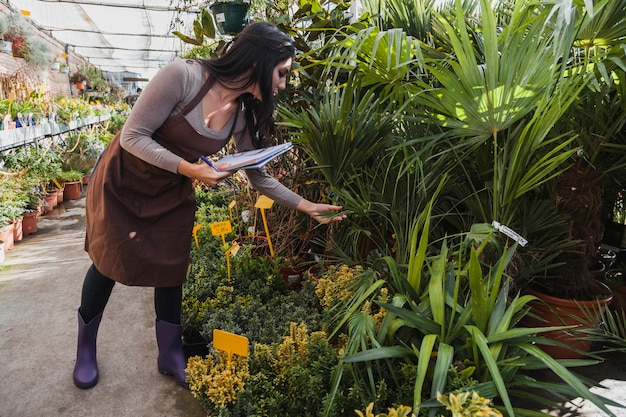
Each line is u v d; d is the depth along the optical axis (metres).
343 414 1.30
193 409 1.59
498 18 1.95
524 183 1.48
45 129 4.91
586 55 1.45
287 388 1.40
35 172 4.34
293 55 1.39
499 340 1.22
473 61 1.30
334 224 2.10
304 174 2.50
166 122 1.38
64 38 9.96
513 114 1.37
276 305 2.00
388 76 1.69
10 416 1.53
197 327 1.90
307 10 2.51
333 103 1.88
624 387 1.72
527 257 1.78
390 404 1.33
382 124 1.88
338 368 1.26
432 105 1.50
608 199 2.28
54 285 2.67
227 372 1.37
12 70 5.93
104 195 1.47
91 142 6.66
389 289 1.68
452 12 1.93
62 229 3.96
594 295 1.95
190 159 1.46
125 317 2.28
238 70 1.34
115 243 1.48
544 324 1.92
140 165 1.45
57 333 2.11
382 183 1.91
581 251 1.86
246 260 2.32
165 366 1.76
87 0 6.66
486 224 1.49
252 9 2.82
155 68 16.47
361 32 1.39
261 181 1.68
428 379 1.29
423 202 1.73
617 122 1.66
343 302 1.67
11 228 3.39
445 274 1.49
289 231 2.52
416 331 1.42
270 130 1.66
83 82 11.31
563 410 1.58
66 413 1.56
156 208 1.53
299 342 1.50
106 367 1.84
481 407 0.92
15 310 2.34
